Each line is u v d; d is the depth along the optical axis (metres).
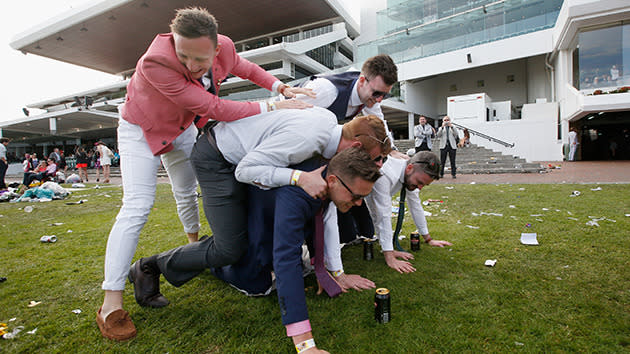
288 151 1.60
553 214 3.94
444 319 1.80
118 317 1.76
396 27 22.72
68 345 1.68
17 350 1.64
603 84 13.73
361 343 1.62
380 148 1.74
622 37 13.33
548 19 17.00
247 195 1.91
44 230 4.14
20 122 29.19
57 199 7.43
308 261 2.50
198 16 1.48
